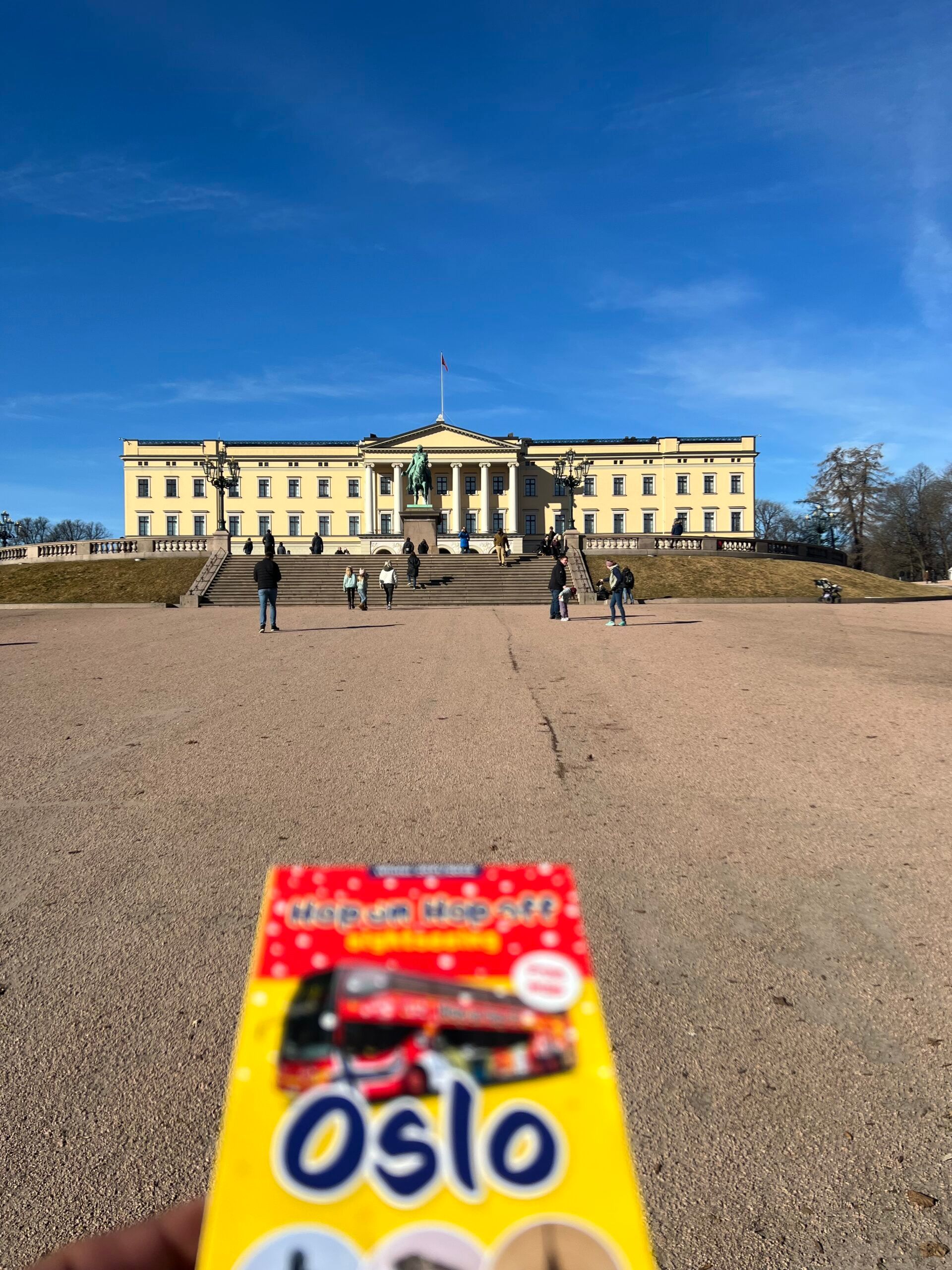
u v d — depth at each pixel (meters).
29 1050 3.06
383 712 9.18
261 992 0.96
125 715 9.07
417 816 5.62
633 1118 2.69
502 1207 0.87
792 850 5.06
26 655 14.30
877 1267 2.13
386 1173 0.88
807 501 85.19
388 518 82.88
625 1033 3.16
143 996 3.43
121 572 43.69
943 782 6.49
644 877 4.64
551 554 42.78
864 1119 2.69
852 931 4.00
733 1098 2.79
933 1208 2.32
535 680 11.37
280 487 84.62
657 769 6.86
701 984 3.52
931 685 11.04
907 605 33.09
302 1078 0.92
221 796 6.13
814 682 11.25
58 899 4.38
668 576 44.84
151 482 84.50
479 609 28.41
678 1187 2.40
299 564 41.22
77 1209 2.32
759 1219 2.29
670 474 85.00
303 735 8.10
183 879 4.61
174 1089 2.85
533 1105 0.91
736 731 8.26
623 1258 0.84
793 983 3.54
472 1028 0.94
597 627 19.59
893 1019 3.26
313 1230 0.86
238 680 11.44
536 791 6.21
